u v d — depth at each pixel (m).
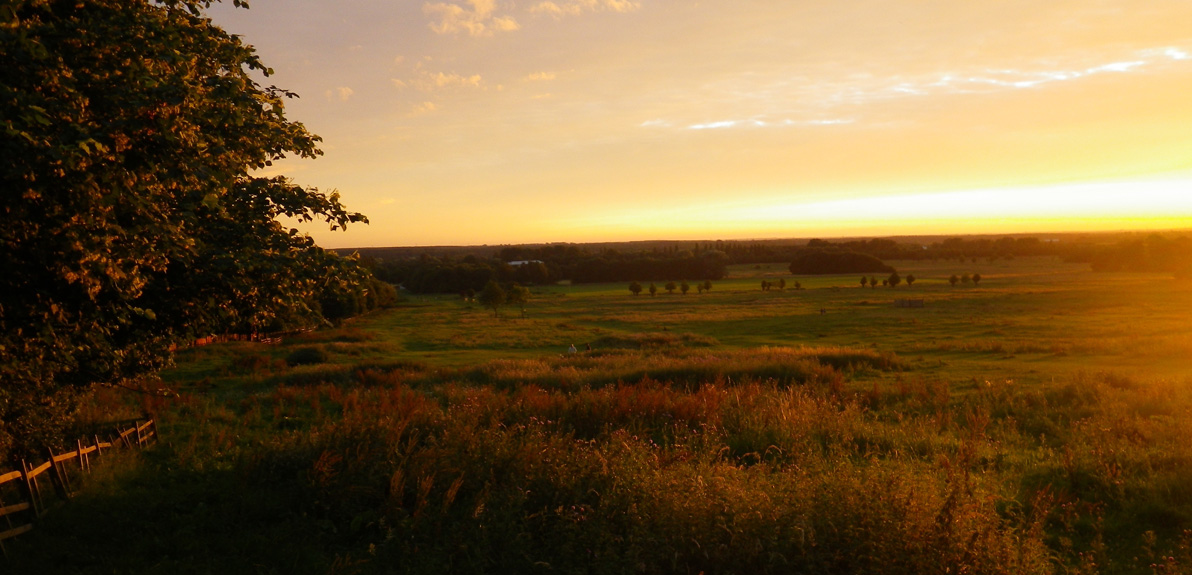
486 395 14.07
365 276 8.67
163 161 6.02
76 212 5.61
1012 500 7.40
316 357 41.31
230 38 8.20
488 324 76.31
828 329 60.53
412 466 7.76
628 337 55.06
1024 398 15.77
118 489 9.04
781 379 21.36
